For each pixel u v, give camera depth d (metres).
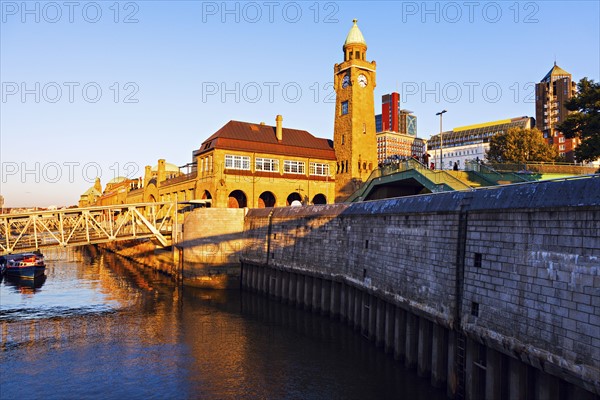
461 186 34.84
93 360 30.98
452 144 173.62
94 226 60.12
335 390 25.55
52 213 54.06
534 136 76.75
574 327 16.12
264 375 28.06
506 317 19.45
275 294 51.72
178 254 64.75
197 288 58.34
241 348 33.41
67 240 55.31
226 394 25.38
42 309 46.31
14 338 36.00
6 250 50.44
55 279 67.94
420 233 27.36
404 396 24.34
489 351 20.45
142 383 27.03
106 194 159.62
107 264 90.19
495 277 20.39
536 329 17.80
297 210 48.94
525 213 18.86
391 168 47.41
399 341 29.34
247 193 71.50
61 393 25.73
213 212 58.78
